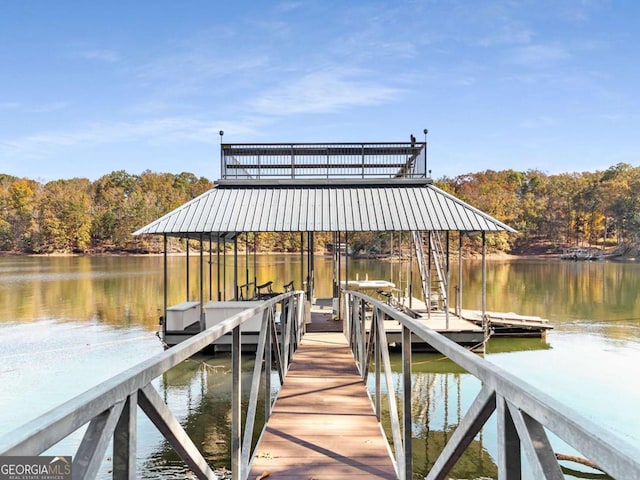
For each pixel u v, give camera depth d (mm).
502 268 42156
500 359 9805
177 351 1838
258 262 44875
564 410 1071
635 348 10875
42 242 70750
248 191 12414
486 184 75625
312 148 12922
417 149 12922
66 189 81000
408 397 2783
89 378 8461
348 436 3822
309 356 6852
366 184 12664
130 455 1449
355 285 18078
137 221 72188
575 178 80375
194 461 2100
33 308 17031
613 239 70438
